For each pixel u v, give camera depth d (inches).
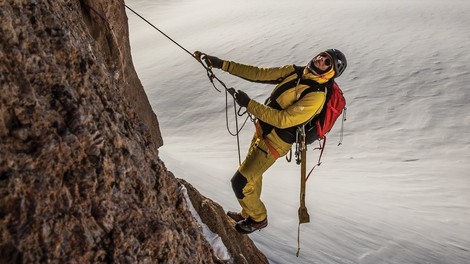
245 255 168.2
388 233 345.4
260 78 155.2
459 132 941.8
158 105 1233.4
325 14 1927.9
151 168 111.9
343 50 1440.7
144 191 99.8
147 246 92.1
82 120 85.7
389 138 932.0
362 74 1240.2
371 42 1472.7
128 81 222.8
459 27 1561.3
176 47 1834.4
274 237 262.1
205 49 1689.2
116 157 93.8
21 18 83.4
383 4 2025.1
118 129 99.9
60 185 77.9
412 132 954.7
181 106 1214.3
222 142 969.5
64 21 101.6
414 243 338.6
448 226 424.2
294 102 140.3
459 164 784.3
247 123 1064.2
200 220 148.5
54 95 84.4
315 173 685.3
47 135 78.2
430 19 1680.6
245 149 898.7
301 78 139.3
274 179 539.2
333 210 386.0
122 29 204.7
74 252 76.2
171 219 109.7
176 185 127.0
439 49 1352.1
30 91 78.3
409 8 1871.3
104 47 168.7
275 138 145.3
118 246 85.0
